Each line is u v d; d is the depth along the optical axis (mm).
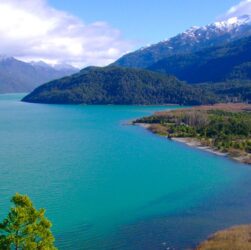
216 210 103875
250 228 89750
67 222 95438
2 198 112250
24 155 176750
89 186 125562
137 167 152000
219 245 80375
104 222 95562
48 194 117000
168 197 114812
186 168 150625
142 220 96875
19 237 50719
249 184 128750
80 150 188375
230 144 190000
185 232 89250
